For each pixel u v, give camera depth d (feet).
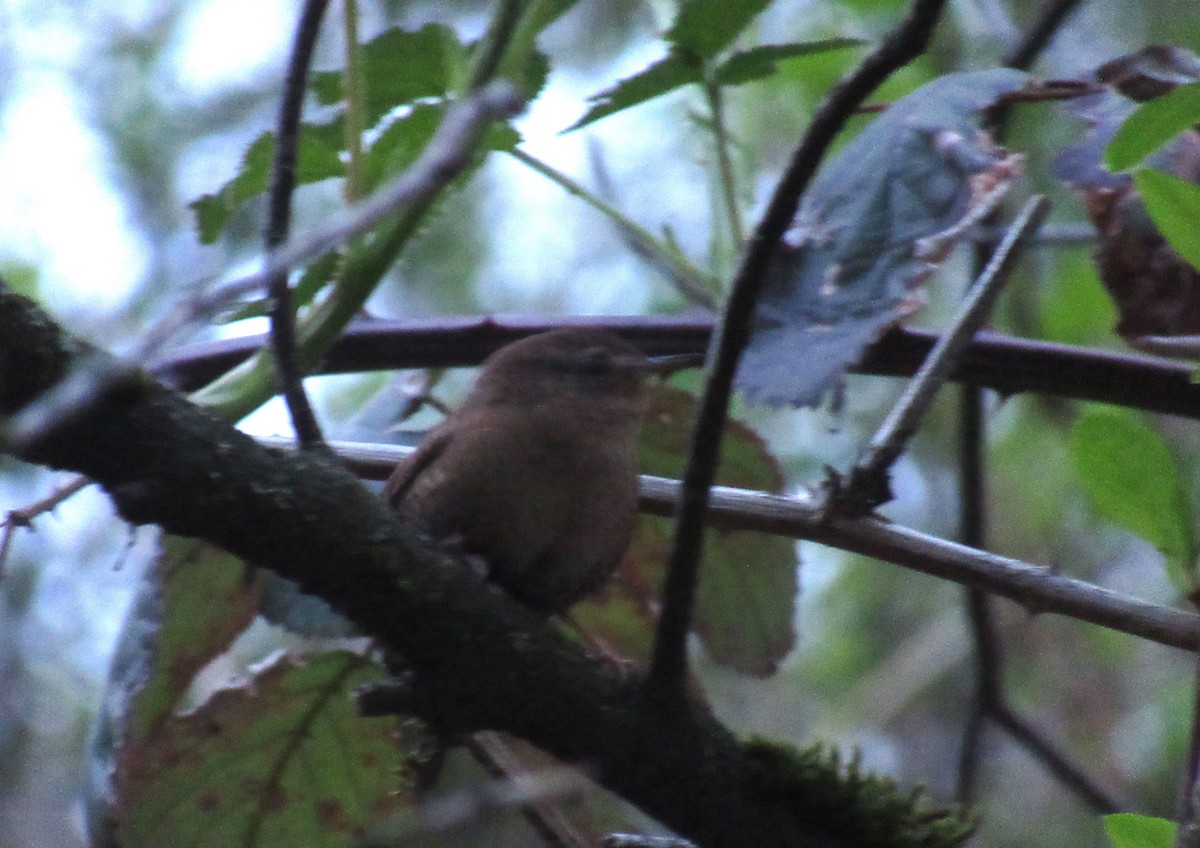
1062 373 19.56
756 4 19.02
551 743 15.39
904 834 16.03
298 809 21.99
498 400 22.52
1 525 16.72
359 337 21.13
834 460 39.60
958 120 19.40
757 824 15.71
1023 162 18.93
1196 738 13.87
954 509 39.52
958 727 40.50
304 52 13.76
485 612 15.10
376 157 16.70
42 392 13.37
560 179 19.95
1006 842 38.22
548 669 15.14
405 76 18.22
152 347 8.17
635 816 23.26
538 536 21.94
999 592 15.38
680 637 14.92
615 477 22.07
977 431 24.56
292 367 14.76
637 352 22.68
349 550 14.62
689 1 18.95
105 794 19.04
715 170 21.65
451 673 15.16
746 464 22.39
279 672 21.65
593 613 23.84
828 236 19.16
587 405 22.30
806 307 18.67
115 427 13.75
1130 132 13.79
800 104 34.42
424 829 10.80
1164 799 37.17
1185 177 18.56
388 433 23.25
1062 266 35.83
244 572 21.29
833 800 15.93
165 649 21.49
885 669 39.99
